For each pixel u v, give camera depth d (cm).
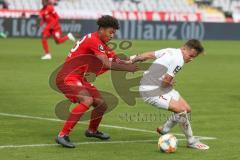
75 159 2548
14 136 3030
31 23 11250
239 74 6481
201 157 2622
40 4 12938
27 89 4891
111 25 2767
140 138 3048
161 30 11788
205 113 3909
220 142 2970
